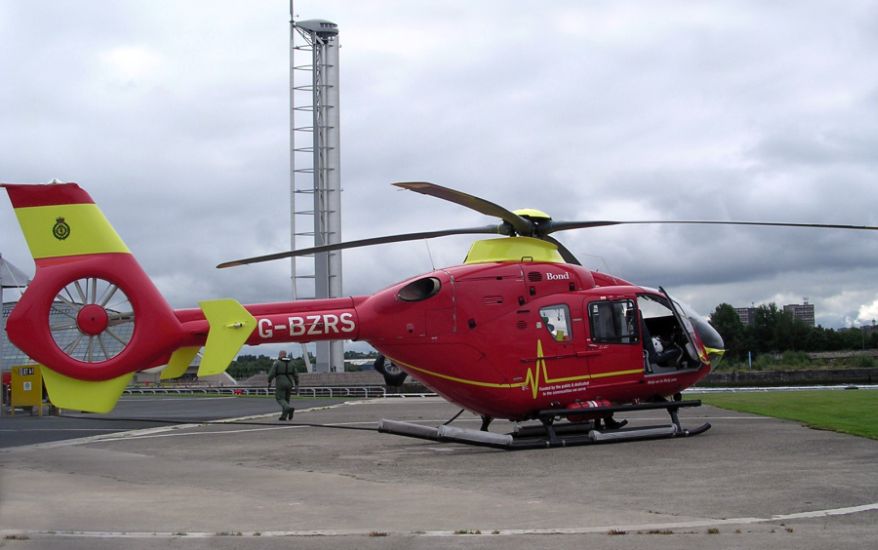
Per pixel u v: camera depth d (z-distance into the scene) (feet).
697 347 52.54
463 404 51.65
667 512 27.37
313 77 186.50
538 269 51.31
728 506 28.14
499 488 33.47
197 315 49.06
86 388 46.98
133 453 49.37
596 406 50.29
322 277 183.83
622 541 23.34
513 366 49.80
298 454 47.65
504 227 52.95
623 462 40.04
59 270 46.75
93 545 24.13
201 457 46.85
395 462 42.98
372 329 50.14
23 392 90.99
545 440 47.93
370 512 28.66
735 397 91.45
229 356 47.52
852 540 22.94
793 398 86.48
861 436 48.26
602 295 51.72
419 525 26.23
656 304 52.95
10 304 93.76
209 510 29.55
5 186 46.16
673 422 50.80
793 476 34.17
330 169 185.06
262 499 31.83
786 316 251.60
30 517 28.45
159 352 47.93
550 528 25.25
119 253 47.55
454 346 49.93
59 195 47.03
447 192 44.80
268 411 92.12
